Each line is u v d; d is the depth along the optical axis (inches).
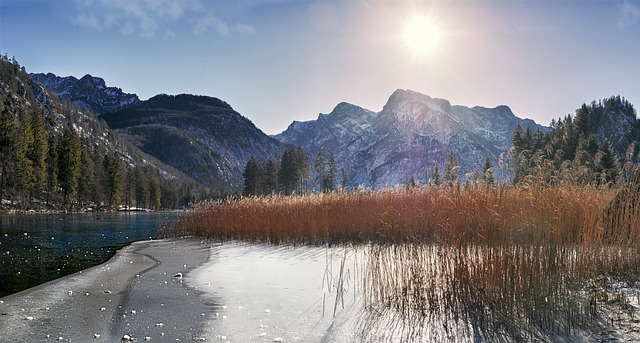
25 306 315.0
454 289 282.7
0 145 2374.5
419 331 244.7
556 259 269.1
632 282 287.1
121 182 3412.9
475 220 330.0
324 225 653.9
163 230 971.9
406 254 339.9
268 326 259.9
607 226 316.5
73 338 242.5
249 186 3036.4
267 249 634.2
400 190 698.2
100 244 778.2
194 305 313.3
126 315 288.7
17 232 1036.5
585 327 236.5
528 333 235.5
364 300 304.7
